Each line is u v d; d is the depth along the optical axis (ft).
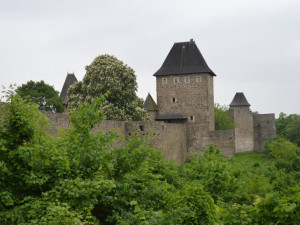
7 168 30.53
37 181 30.37
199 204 40.37
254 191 97.71
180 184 83.61
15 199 30.89
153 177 41.32
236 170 117.50
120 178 36.01
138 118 145.38
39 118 35.99
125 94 145.38
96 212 35.45
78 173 33.27
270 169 159.33
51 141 34.17
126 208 35.70
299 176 156.66
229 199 87.15
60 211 27.30
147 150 37.45
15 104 32.22
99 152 34.30
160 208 38.24
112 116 134.21
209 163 97.45
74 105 148.77
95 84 145.59
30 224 27.91
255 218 24.85
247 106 319.88
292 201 22.76
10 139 31.71
